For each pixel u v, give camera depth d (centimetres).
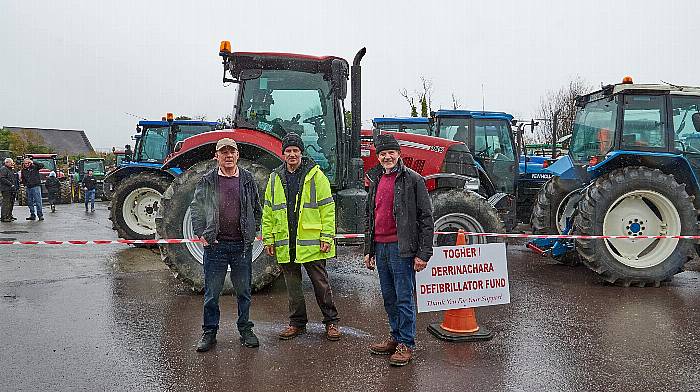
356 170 632
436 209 637
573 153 791
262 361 391
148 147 1170
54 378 359
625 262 628
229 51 614
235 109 628
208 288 415
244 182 423
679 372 369
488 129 1044
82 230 1215
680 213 634
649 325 474
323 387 346
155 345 423
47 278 666
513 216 968
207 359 394
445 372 371
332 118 631
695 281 660
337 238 589
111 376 362
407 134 718
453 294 434
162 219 570
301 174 438
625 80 682
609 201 634
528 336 445
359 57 611
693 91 666
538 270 725
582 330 461
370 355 404
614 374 366
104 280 654
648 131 669
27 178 1452
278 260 438
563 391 340
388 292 403
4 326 468
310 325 480
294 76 631
